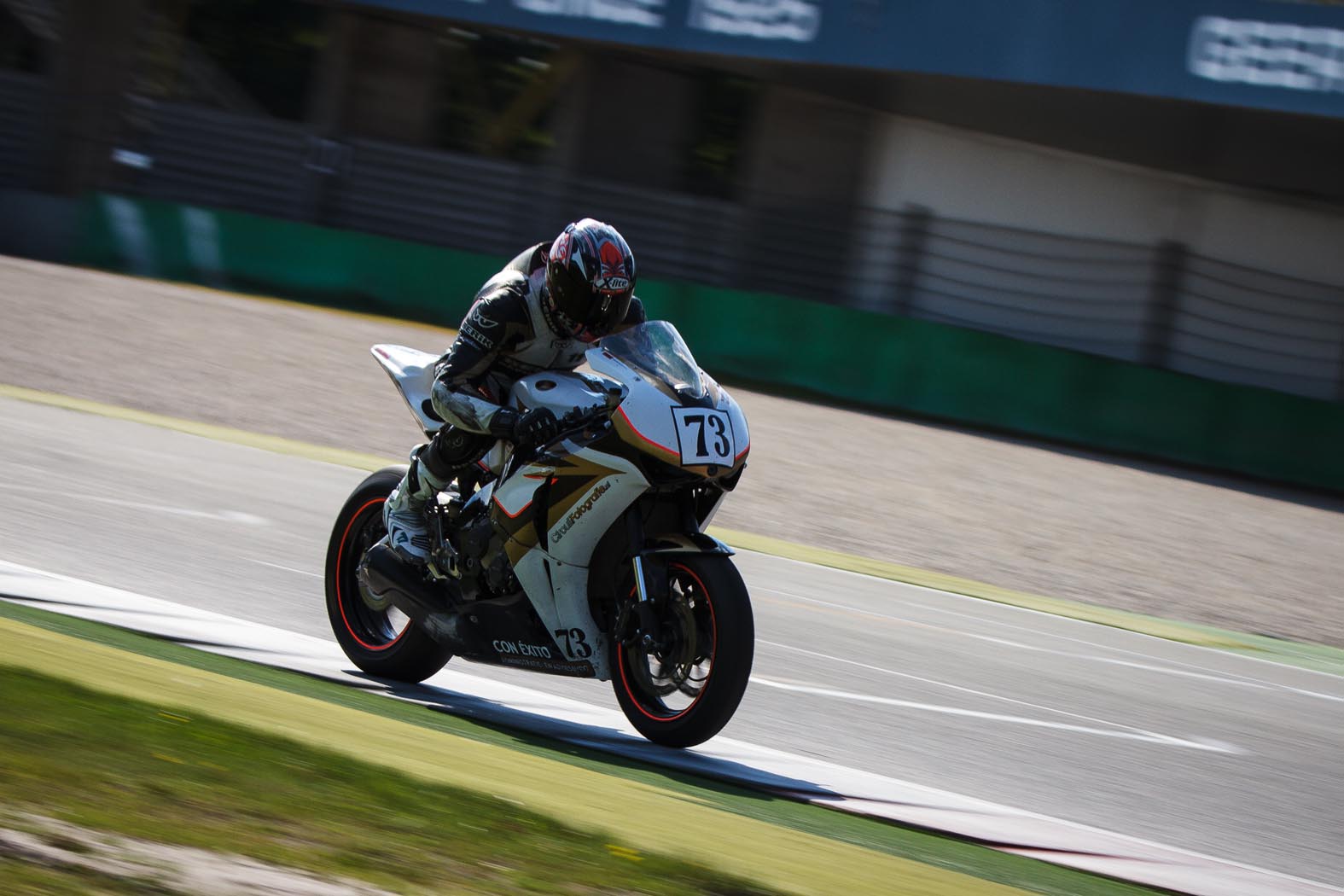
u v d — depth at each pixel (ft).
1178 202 287.28
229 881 32.22
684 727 55.88
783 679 77.97
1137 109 255.09
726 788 52.54
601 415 57.06
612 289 56.80
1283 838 59.77
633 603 57.00
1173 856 52.49
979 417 243.40
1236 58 239.09
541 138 357.41
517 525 58.80
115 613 67.10
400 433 168.04
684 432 55.62
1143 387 237.04
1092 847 51.72
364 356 215.10
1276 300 282.15
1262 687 97.60
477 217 340.39
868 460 183.62
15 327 203.41
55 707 43.27
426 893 33.19
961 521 155.94
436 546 62.03
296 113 382.01
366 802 39.40
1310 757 77.51
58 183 346.13
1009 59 256.73
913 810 53.36
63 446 125.80
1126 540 157.99
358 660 65.92
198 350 203.10
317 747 43.86
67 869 31.45
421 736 50.60
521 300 58.23
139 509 100.42
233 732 43.91
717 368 262.26
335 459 145.18
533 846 37.68
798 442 189.47
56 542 84.94
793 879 38.09
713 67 311.27
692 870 37.22
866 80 281.74
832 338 253.65
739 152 330.13
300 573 87.15
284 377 191.83
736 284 312.71
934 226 302.25
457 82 361.10
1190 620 126.62
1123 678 93.09
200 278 298.56
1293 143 253.85
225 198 356.79
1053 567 140.67
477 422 57.57
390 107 365.20
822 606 104.17
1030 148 295.28
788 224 309.01
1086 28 250.16
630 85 335.26
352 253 289.74
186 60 380.99
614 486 56.39
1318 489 231.09
